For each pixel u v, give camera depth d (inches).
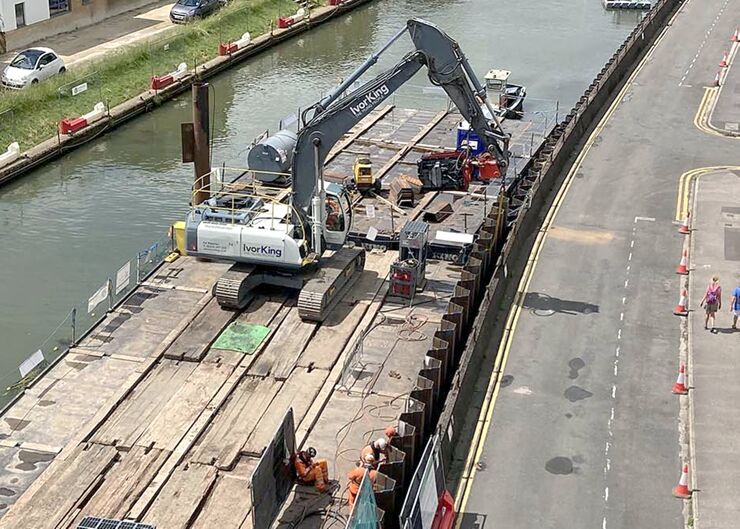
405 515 895.7
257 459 1099.9
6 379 1306.6
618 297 1462.8
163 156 2161.7
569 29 3265.3
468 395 1203.2
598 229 1690.5
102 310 1496.1
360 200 1779.0
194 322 1369.3
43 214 1857.8
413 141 2111.2
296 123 2233.0
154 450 1104.8
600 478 1074.1
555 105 2456.9
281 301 1440.7
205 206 1457.9
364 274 1530.5
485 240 1523.1
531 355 1306.6
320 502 1031.0
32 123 2164.1
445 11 3496.6
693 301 1441.9
